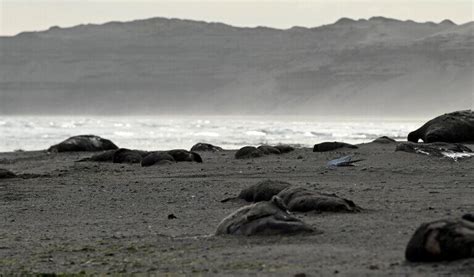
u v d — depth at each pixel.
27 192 61.75
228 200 51.00
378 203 46.38
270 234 35.91
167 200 53.94
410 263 28.59
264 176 68.19
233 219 37.28
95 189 62.75
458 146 80.69
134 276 29.89
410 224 37.72
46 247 37.62
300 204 42.22
